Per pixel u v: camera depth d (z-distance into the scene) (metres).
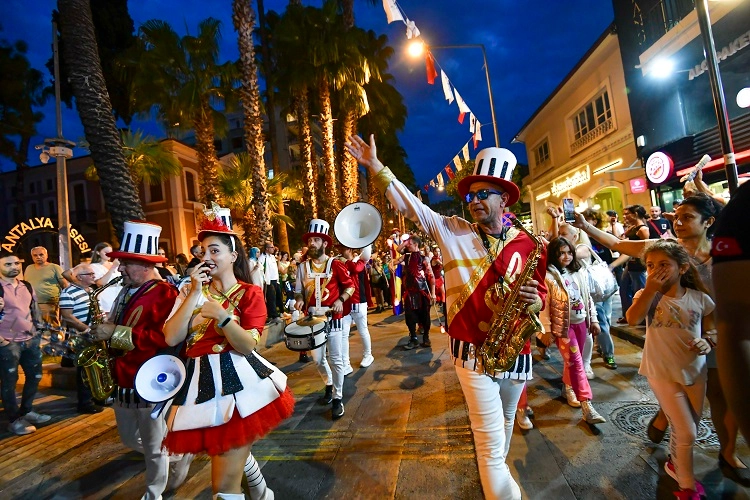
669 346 2.62
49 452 3.92
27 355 4.59
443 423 3.95
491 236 2.46
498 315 2.30
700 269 2.95
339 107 18.48
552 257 4.10
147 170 14.45
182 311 2.21
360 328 6.12
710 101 10.56
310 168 16.72
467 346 2.36
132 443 2.83
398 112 23.67
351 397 4.88
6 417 4.89
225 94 14.64
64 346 4.56
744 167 9.59
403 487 2.96
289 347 4.21
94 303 2.87
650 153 12.06
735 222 1.05
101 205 23.98
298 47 15.70
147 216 23.92
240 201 17.05
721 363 1.01
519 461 3.21
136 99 13.18
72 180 24.09
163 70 13.02
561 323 3.88
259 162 12.86
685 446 2.58
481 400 2.31
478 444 2.32
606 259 8.84
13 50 19.91
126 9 19.66
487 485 2.24
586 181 16.19
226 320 2.18
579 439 3.48
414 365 6.04
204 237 2.40
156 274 2.95
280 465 3.37
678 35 9.86
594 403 4.15
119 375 2.69
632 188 12.55
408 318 7.17
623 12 12.43
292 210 26.52
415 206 2.54
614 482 2.86
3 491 3.26
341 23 16.30
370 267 12.09
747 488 2.69
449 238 2.49
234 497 2.14
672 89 11.17
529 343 2.46
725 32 9.12
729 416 2.78
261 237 12.78
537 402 4.32
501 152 2.47
